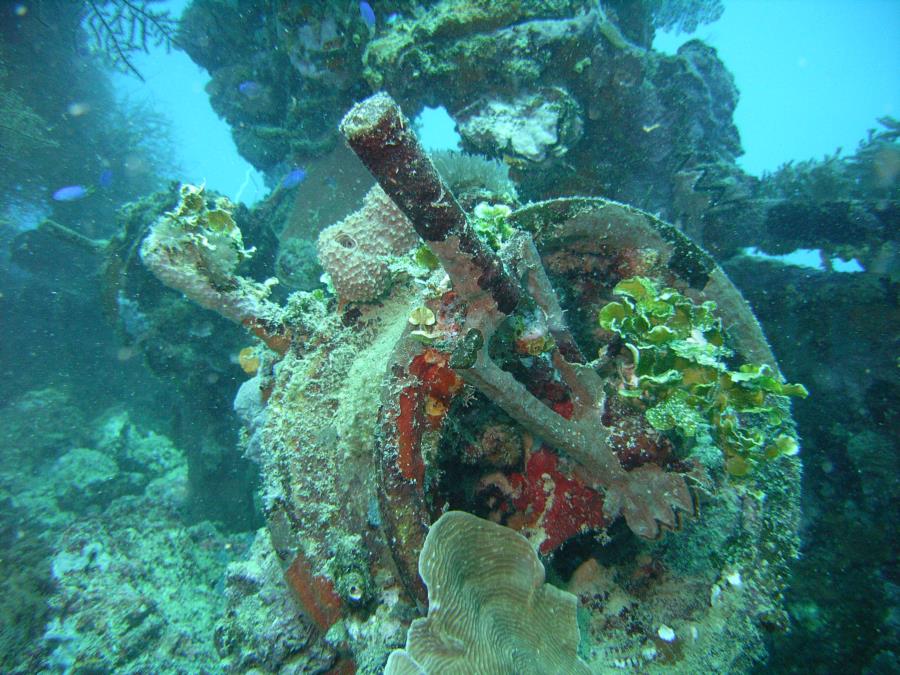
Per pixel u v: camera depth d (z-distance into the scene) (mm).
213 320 8102
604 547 2918
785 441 2635
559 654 2262
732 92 8727
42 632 5223
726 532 2852
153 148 18156
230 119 10773
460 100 6191
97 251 9594
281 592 3186
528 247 2449
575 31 5668
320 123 8484
